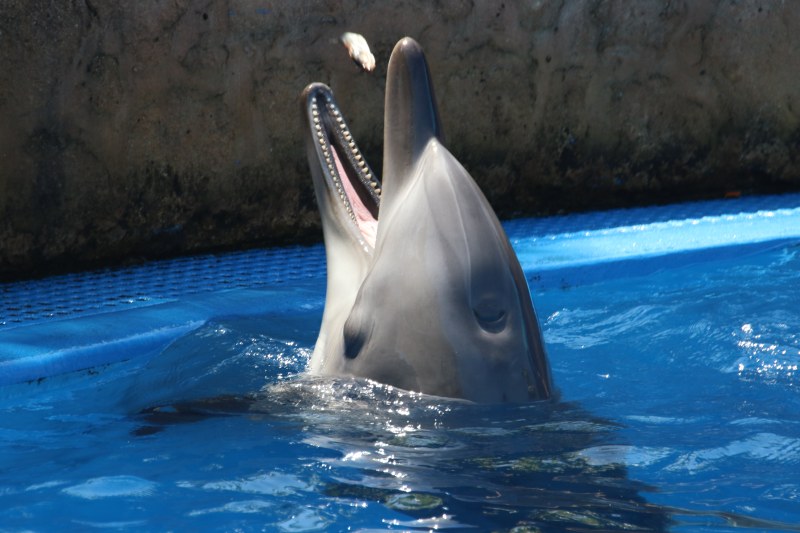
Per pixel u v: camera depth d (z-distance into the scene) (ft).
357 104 57.57
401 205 26.02
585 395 30.17
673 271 51.31
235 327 39.63
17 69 46.83
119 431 27.61
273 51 53.98
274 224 56.54
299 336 38.78
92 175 50.08
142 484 22.99
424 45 58.85
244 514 20.99
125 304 42.93
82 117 49.14
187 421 27.32
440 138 26.32
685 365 34.47
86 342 36.58
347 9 55.67
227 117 53.42
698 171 69.82
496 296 25.14
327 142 29.91
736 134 69.97
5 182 47.73
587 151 66.08
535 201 65.72
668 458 23.89
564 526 19.43
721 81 68.49
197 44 51.47
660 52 66.13
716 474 22.88
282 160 55.67
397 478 22.20
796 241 55.57
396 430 24.79
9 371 33.63
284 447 24.49
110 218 51.19
